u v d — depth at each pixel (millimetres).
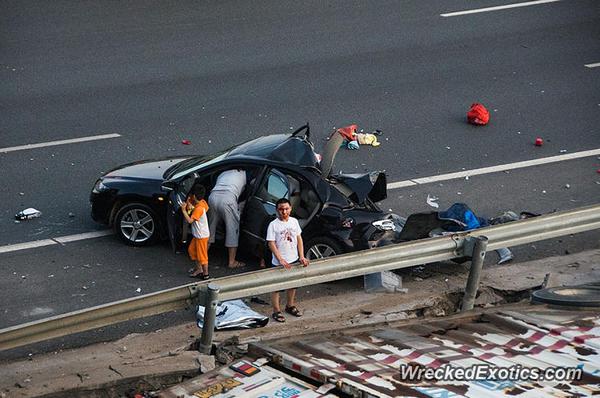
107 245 30812
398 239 29000
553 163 38094
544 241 31922
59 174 35750
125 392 22062
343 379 17297
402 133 40531
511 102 44000
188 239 29375
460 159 38250
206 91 43906
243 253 30547
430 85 45438
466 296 25266
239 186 29000
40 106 41844
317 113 42031
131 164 32781
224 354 23438
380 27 51938
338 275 23609
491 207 33969
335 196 28703
